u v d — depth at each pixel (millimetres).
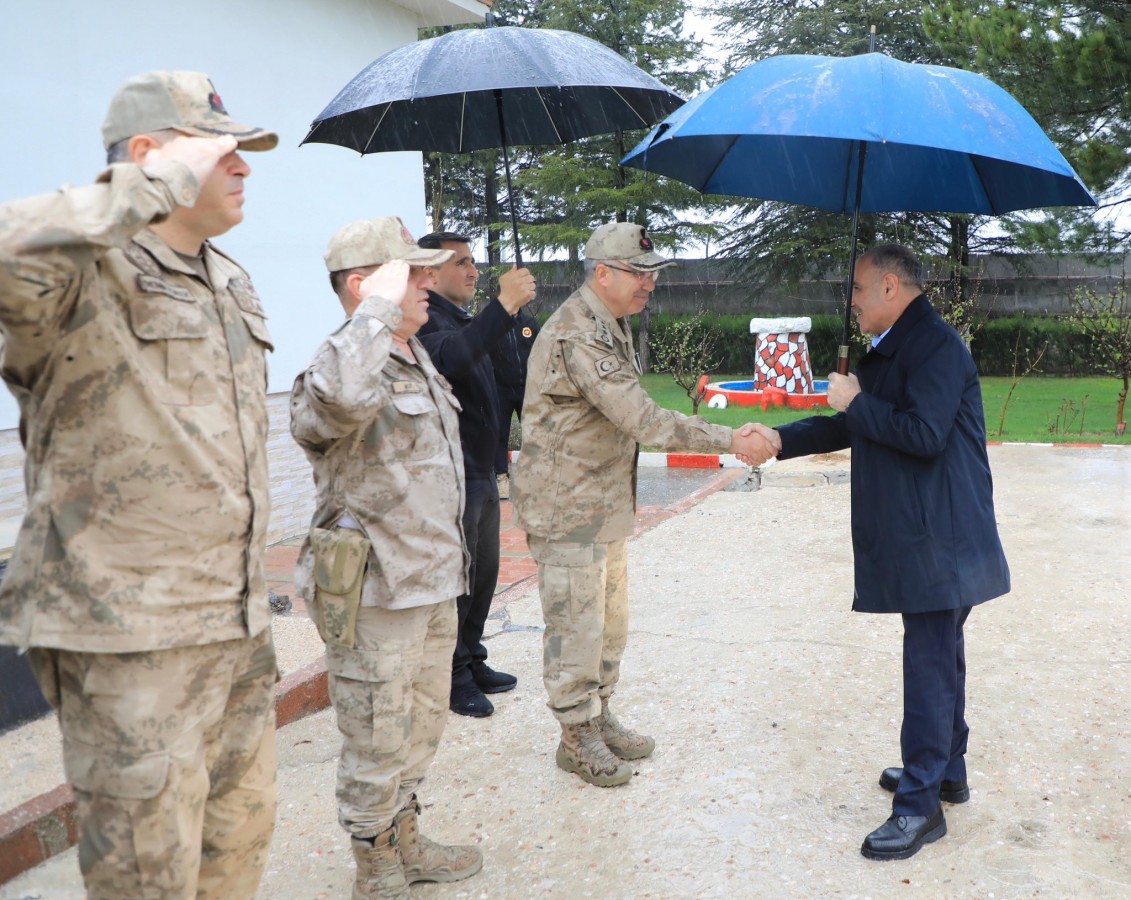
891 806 3389
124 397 1878
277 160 6902
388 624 2758
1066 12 13953
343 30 7543
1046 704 4227
